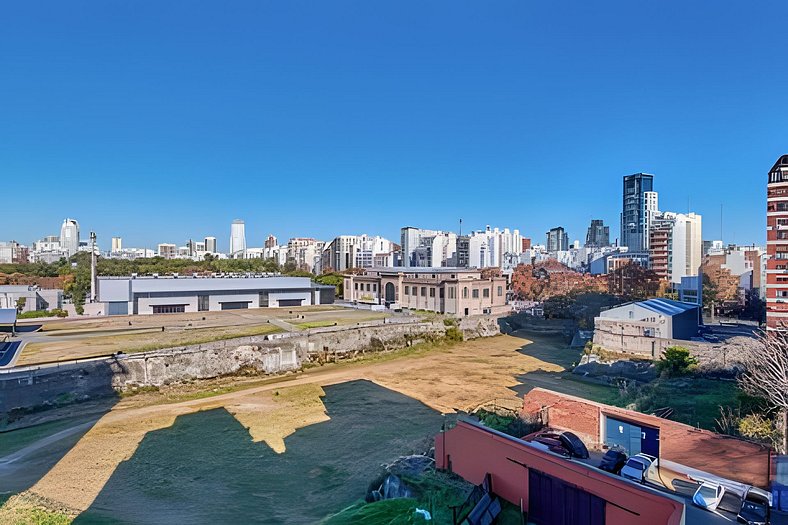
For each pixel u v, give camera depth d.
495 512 15.73
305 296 89.31
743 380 26.19
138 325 60.66
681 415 24.78
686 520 13.69
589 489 13.84
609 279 121.00
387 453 27.36
